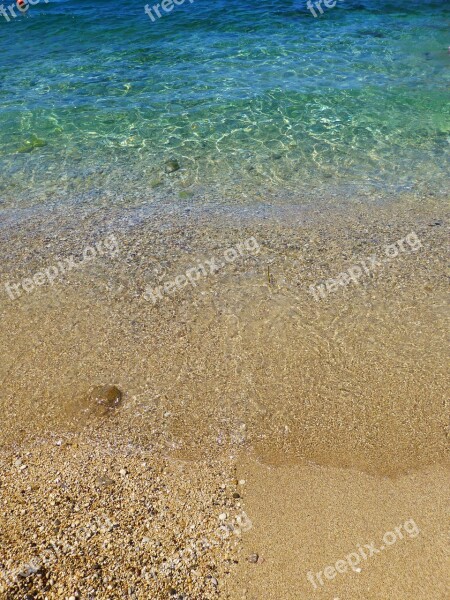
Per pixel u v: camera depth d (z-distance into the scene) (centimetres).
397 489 116
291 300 165
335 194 221
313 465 122
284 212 210
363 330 154
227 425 132
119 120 277
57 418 134
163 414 134
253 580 99
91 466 121
